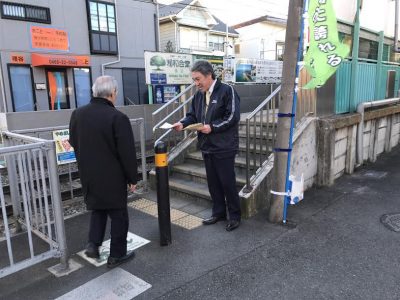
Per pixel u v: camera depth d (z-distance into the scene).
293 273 3.01
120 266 3.17
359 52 6.61
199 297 2.71
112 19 15.15
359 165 6.36
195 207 4.54
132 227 4.01
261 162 4.50
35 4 12.70
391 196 4.91
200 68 3.53
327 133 5.12
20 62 12.52
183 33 22.48
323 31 3.74
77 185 5.70
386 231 3.80
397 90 8.25
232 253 3.36
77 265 3.22
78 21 14.05
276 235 3.72
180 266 3.14
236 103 3.58
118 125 2.86
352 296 2.69
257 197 4.25
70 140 3.07
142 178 5.52
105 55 15.16
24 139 3.38
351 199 4.80
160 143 3.38
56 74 13.50
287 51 3.65
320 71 3.82
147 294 2.76
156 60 11.59
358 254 3.31
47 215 3.14
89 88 14.65
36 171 3.23
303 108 4.96
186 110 5.96
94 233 3.12
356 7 6.06
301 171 4.90
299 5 3.55
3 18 11.98
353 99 6.16
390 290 2.75
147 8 16.59
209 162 3.82
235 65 12.15
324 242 3.56
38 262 3.06
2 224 4.39
